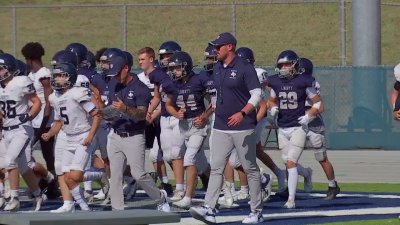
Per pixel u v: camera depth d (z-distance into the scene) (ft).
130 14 288.71
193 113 103.09
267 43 261.44
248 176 92.84
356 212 101.30
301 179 139.44
